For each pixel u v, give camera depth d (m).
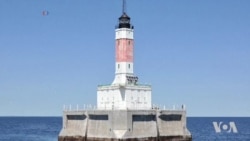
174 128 116.62
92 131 112.25
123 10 120.44
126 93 113.69
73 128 117.88
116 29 119.81
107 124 108.06
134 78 118.94
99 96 119.75
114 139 104.81
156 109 113.62
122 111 105.00
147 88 118.19
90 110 112.88
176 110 116.81
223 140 165.38
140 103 116.44
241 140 166.62
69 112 118.62
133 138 105.75
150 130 110.50
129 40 119.12
